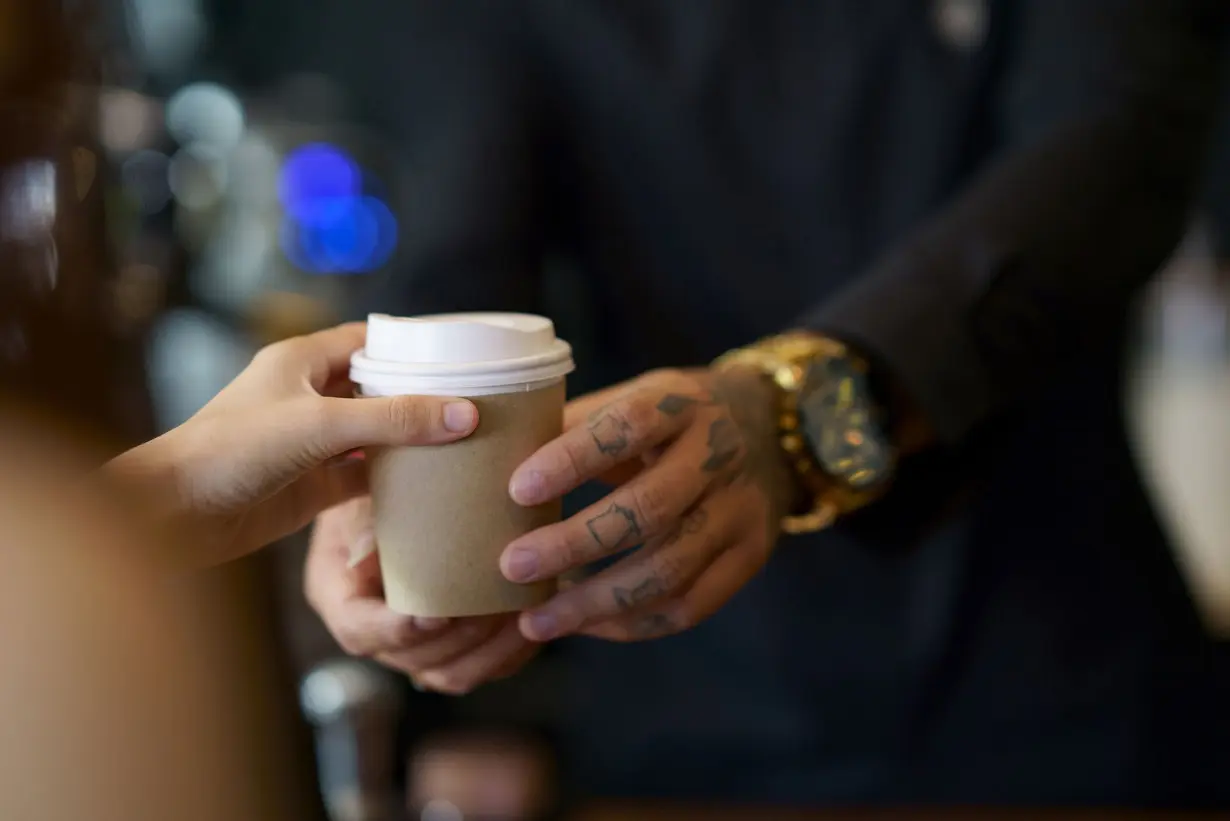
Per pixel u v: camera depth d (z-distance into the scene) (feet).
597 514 2.56
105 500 1.97
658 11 3.74
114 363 2.12
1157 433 8.16
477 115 3.69
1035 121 3.54
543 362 2.51
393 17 6.68
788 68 3.72
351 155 5.36
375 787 3.26
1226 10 3.61
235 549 2.53
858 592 3.73
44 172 2.03
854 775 3.78
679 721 3.85
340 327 2.70
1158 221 3.37
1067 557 3.73
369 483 2.57
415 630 2.63
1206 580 6.99
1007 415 3.19
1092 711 3.75
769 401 2.85
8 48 1.98
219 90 5.15
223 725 1.95
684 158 3.75
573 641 4.39
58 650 1.85
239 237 4.85
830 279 3.77
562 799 3.61
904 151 3.73
